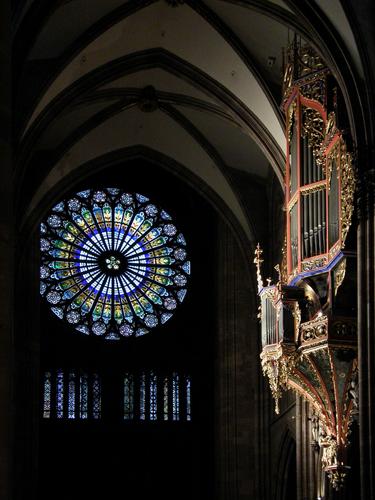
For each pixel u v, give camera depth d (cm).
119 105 4738
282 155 4250
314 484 4203
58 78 4159
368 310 3120
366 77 3291
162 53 4359
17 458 4925
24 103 4066
